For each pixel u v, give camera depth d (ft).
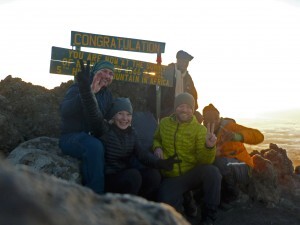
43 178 3.18
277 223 17.42
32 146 15.66
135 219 3.34
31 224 2.32
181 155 15.39
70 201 3.00
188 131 15.34
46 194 2.86
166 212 3.65
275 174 20.06
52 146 15.84
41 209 2.46
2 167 2.61
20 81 22.25
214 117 18.16
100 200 3.40
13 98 21.06
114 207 3.37
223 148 18.22
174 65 23.63
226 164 17.66
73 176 13.88
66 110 14.46
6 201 2.34
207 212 15.02
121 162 14.43
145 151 14.66
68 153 14.37
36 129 20.17
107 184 14.10
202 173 15.05
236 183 18.57
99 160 13.43
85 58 21.43
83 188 3.43
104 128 13.97
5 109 20.03
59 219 2.59
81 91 13.29
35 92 21.61
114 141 14.08
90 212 3.05
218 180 14.96
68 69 21.01
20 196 2.41
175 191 14.92
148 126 19.63
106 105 15.25
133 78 22.86
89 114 13.50
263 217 17.93
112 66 15.29
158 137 16.22
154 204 3.72
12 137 19.02
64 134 14.87
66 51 20.89
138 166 14.82
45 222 2.42
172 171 15.33
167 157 15.60
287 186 22.15
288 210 19.04
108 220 3.12
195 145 15.34
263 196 19.34
